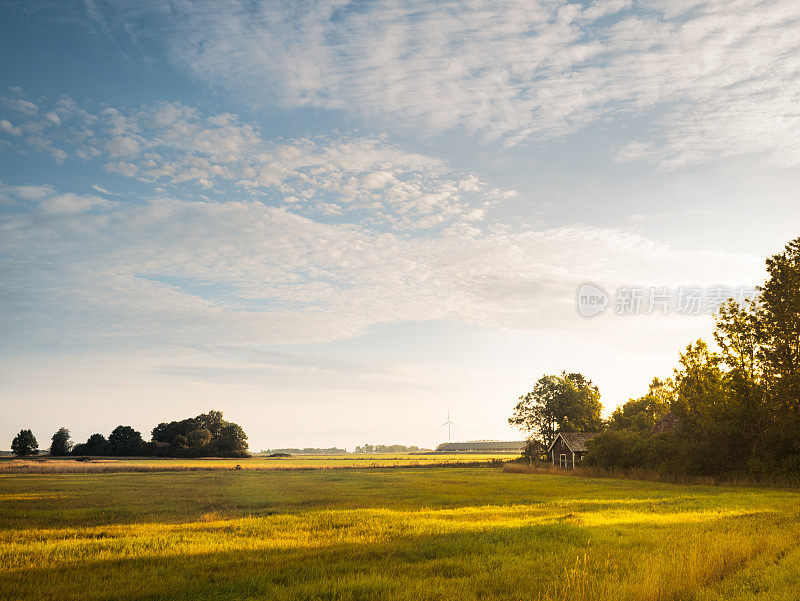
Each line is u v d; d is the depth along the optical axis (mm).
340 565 12242
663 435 55344
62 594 9992
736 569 11406
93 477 64562
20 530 19672
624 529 16719
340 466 104750
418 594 9516
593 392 95000
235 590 10055
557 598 8992
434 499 32469
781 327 44750
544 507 26375
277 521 20922
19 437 179125
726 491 36406
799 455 40969
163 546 15352
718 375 51125
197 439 164125
